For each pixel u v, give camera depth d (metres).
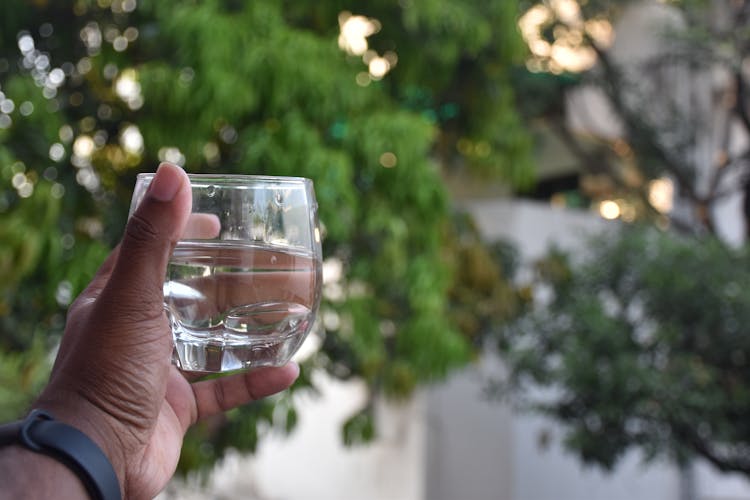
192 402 1.14
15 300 4.12
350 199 3.94
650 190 7.28
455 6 4.58
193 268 0.89
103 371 0.82
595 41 6.93
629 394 5.34
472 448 7.59
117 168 4.57
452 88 5.16
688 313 5.58
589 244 6.21
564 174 8.23
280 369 1.17
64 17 4.49
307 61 4.03
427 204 4.27
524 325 6.09
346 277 4.60
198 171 4.14
